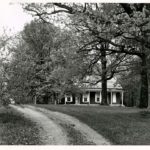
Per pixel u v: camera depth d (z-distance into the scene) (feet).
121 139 43.37
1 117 55.98
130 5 58.75
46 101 140.15
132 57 78.69
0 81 50.26
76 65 62.69
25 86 52.90
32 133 43.55
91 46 61.41
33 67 55.36
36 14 64.34
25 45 56.29
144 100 79.36
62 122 56.49
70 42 59.52
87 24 54.65
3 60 51.06
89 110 78.64
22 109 78.84
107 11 55.72
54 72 61.98
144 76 79.00
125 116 65.57
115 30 54.08
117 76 108.17
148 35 56.95
